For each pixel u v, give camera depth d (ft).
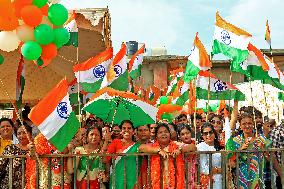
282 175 19.80
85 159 20.29
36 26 19.43
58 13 19.83
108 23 33.60
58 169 19.89
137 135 22.11
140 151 19.99
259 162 20.07
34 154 18.93
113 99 21.83
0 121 23.50
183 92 32.60
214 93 29.35
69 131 18.66
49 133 18.15
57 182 19.84
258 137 22.20
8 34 19.97
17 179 19.94
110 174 20.72
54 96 18.43
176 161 19.75
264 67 26.78
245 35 25.81
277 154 22.27
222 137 27.12
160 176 19.66
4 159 20.01
